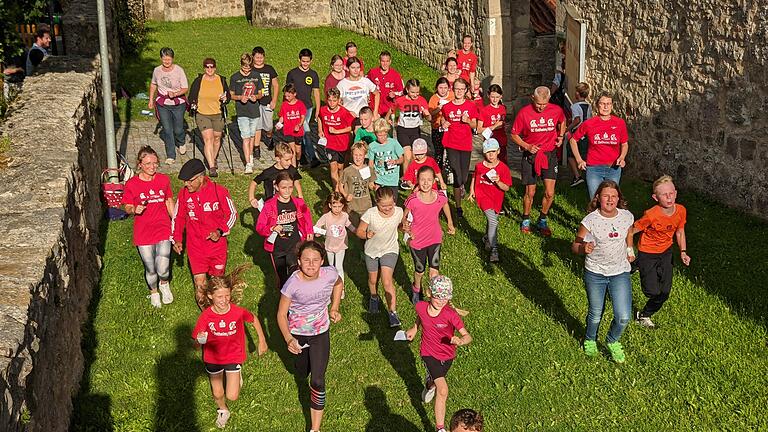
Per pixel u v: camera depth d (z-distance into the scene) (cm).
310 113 1316
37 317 547
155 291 871
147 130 1482
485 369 773
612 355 785
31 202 716
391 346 819
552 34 1781
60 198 727
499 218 1123
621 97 1291
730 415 701
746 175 1048
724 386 736
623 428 693
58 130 896
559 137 1048
